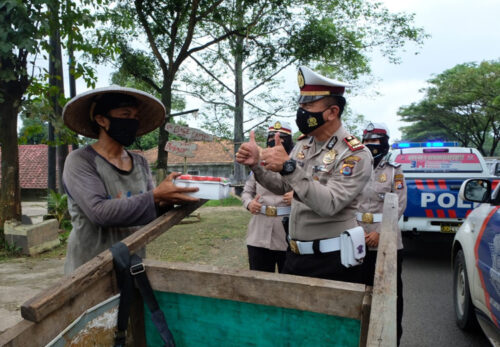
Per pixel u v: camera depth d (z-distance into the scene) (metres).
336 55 11.92
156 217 1.77
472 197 3.10
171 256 5.93
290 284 1.27
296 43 10.77
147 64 10.62
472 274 3.15
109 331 1.37
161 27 9.92
